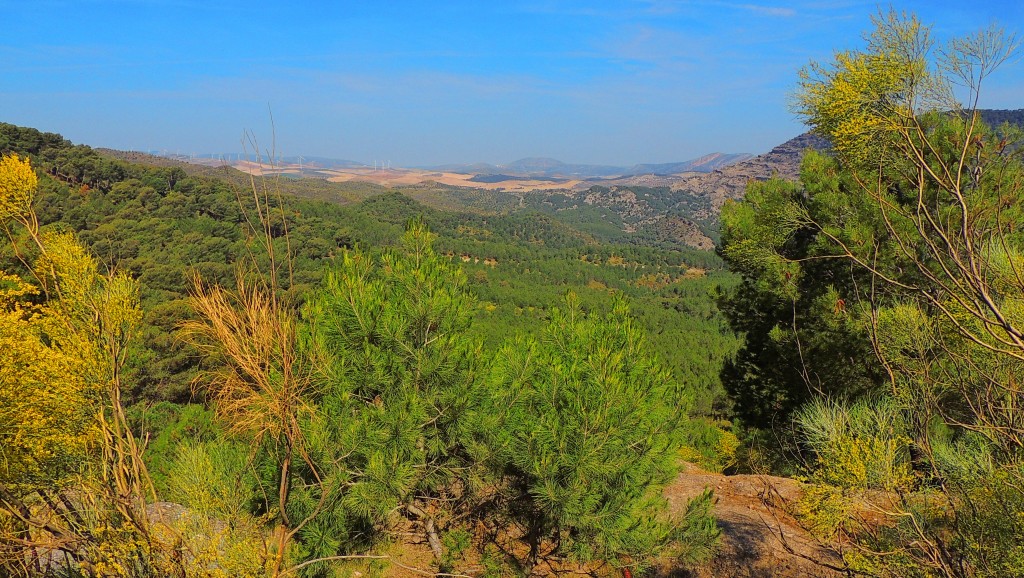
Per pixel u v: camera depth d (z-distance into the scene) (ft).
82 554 10.21
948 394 9.46
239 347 8.59
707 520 17.02
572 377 15.90
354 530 16.25
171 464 11.37
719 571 17.02
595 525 15.67
